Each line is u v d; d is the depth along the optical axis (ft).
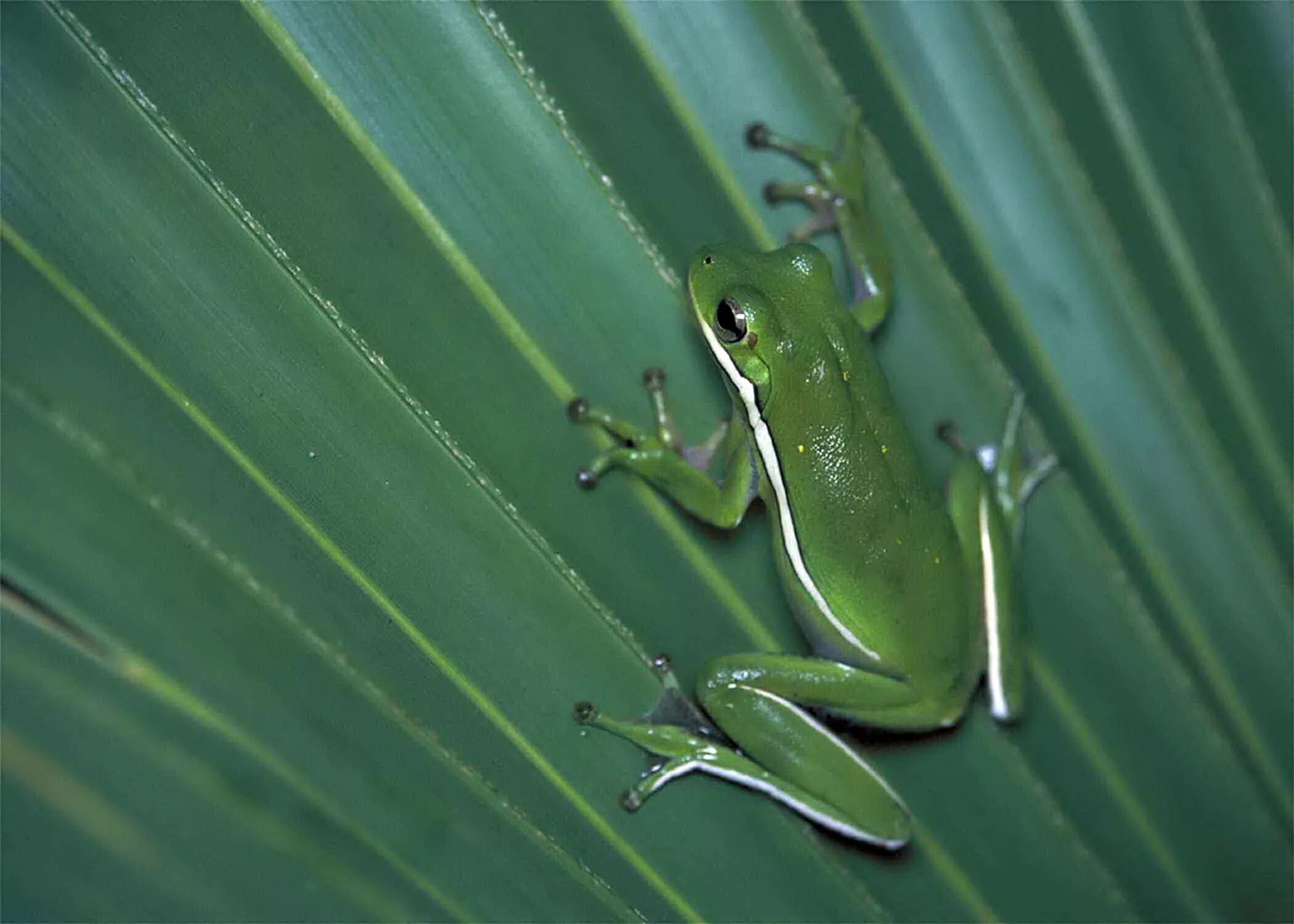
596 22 1.24
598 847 1.25
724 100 1.27
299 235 1.22
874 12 1.27
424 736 1.22
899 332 1.30
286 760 1.20
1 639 1.17
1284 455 1.28
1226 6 1.25
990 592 1.30
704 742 1.26
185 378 1.20
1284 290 1.27
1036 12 1.26
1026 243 1.28
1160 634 1.30
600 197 1.25
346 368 1.22
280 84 1.21
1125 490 1.30
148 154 1.20
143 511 1.19
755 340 1.27
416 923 1.21
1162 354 1.29
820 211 1.30
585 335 1.25
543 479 1.25
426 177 1.23
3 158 1.19
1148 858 1.29
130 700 1.18
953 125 1.28
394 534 1.22
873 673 1.29
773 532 1.29
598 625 1.25
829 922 1.26
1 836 1.18
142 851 1.19
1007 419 1.31
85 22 1.20
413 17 1.22
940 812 1.29
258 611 1.20
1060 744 1.30
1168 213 1.27
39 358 1.19
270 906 1.20
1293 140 1.26
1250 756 1.30
